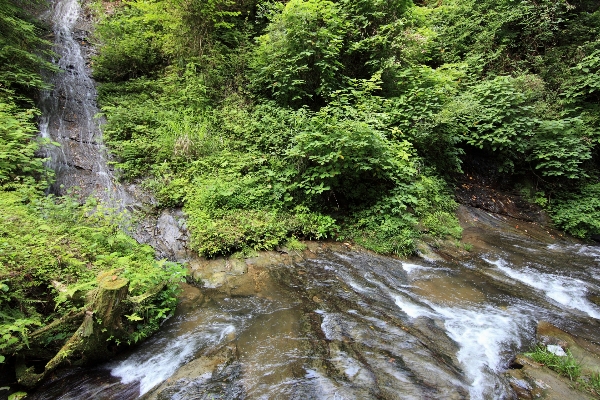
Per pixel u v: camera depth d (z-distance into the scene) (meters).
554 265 6.54
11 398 2.73
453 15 12.09
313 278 5.11
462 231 7.59
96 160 7.01
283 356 3.35
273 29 8.33
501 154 9.47
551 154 8.82
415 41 8.54
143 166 6.90
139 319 3.42
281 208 6.51
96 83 9.18
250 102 8.54
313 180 6.54
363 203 6.96
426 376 3.08
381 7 8.66
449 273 5.73
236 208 6.30
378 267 5.62
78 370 3.16
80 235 4.41
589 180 9.67
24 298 3.20
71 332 3.22
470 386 3.03
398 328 3.88
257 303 4.38
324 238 6.37
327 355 3.36
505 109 8.75
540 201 9.42
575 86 9.62
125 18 10.32
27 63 7.86
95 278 3.63
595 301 5.16
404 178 6.87
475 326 4.15
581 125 9.07
